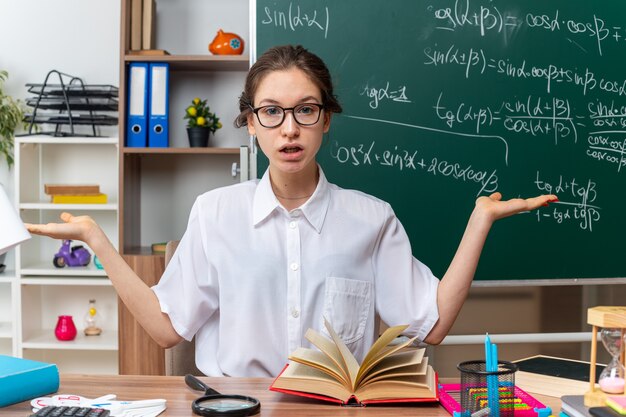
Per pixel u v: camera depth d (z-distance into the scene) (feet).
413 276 5.03
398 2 8.00
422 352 4.04
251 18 7.94
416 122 8.04
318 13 7.95
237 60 8.79
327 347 3.96
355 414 3.54
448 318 4.80
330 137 7.98
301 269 4.93
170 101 9.72
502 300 8.21
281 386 3.77
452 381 4.27
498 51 8.13
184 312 4.84
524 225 8.13
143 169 9.74
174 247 6.29
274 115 4.47
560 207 8.20
